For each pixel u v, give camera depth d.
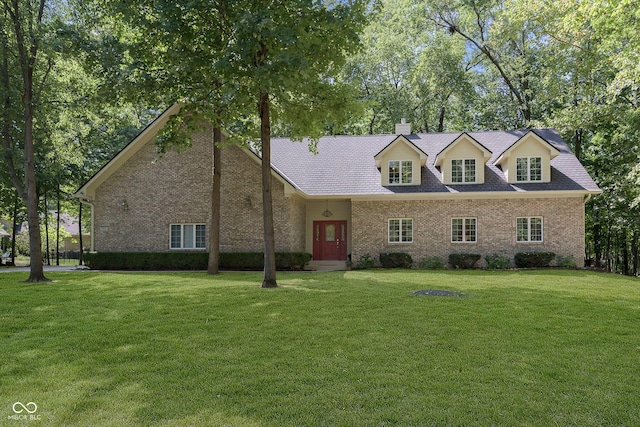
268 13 10.47
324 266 22.88
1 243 40.12
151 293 11.72
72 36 12.93
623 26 14.37
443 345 6.70
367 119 36.12
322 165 24.20
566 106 26.77
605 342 6.98
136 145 21.69
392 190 22.19
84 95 17.31
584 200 21.34
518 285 13.80
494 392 4.90
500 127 34.38
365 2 12.77
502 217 21.59
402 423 4.14
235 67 11.24
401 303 10.02
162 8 11.06
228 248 21.19
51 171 20.53
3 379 5.34
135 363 5.93
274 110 14.62
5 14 15.70
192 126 13.49
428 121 36.22
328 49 12.55
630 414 4.39
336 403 4.58
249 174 21.30
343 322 8.16
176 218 21.61
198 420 4.20
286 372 5.52
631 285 14.21
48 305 10.09
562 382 5.25
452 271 19.23
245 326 7.91
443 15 33.00
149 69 13.35
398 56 34.34
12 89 16.38
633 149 23.42
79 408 4.49
